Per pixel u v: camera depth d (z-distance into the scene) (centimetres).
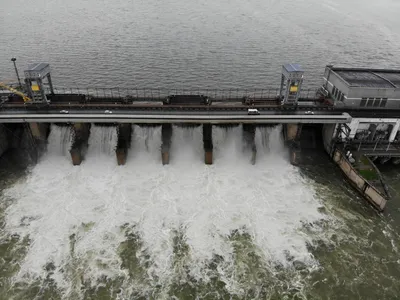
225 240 5331
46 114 6656
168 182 6488
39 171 6750
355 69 7994
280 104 7400
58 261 4953
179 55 12688
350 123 6981
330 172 6950
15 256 5016
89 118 6550
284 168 7000
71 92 9106
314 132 7794
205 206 5950
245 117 6656
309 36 15350
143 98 7475
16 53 12531
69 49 13062
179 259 5016
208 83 10500
